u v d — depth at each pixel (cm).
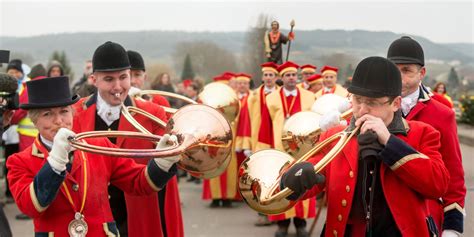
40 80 395
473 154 1808
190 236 902
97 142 425
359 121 365
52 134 402
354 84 368
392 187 366
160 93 620
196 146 469
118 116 549
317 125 524
